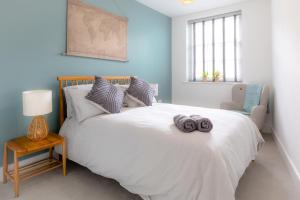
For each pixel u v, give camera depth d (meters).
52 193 1.78
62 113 2.44
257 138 2.29
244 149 1.81
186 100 4.57
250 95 3.52
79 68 2.72
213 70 4.27
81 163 2.03
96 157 1.89
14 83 2.09
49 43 2.37
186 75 4.54
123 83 3.35
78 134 2.09
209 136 1.50
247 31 3.78
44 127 2.04
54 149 2.37
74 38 2.61
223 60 4.14
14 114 2.10
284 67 2.44
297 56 1.84
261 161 2.44
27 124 2.21
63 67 2.53
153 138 1.56
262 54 3.66
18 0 2.09
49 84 2.39
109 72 3.16
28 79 2.20
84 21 2.72
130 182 1.61
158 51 4.25
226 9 3.97
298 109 1.84
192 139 1.43
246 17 3.77
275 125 3.20
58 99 2.49
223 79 4.16
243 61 3.85
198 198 1.26
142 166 1.55
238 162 1.57
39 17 2.27
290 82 2.14
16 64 2.10
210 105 4.26
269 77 3.61
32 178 2.04
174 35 4.63
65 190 1.82
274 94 3.29
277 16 2.86
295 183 1.92
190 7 4.01
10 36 2.04
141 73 3.81
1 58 1.99
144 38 3.85
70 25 2.56
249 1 3.72
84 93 2.30
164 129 1.62
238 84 3.75
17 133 2.13
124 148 1.70
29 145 1.86
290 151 2.19
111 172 1.76
